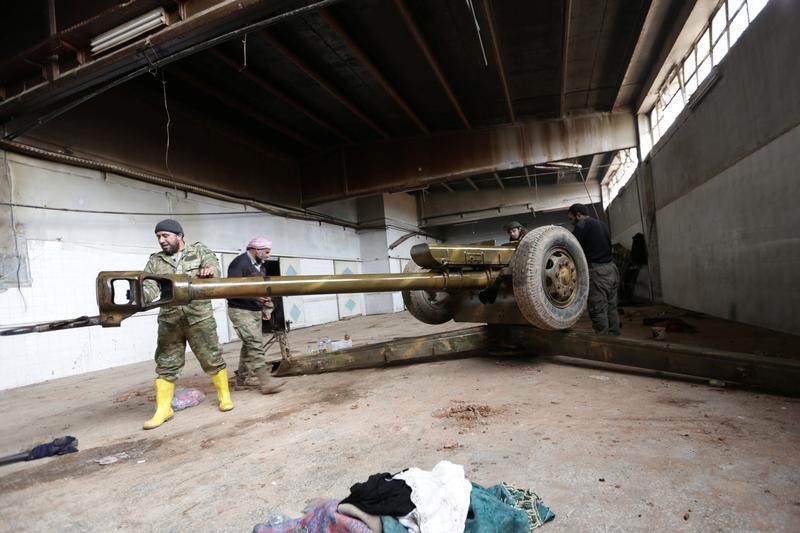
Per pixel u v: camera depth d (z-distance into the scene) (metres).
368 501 1.52
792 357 3.63
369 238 18.02
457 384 3.66
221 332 10.25
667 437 2.20
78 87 5.89
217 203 10.59
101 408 4.15
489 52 8.40
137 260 8.47
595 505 1.64
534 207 20.41
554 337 4.00
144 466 2.47
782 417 2.37
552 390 3.25
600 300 4.45
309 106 10.12
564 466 1.97
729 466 1.85
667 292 9.59
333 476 2.10
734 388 2.98
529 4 7.13
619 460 1.99
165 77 8.34
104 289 2.38
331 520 1.47
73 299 7.29
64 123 7.28
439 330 8.43
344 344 6.60
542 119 11.62
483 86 9.74
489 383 3.61
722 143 6.23
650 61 8.96
